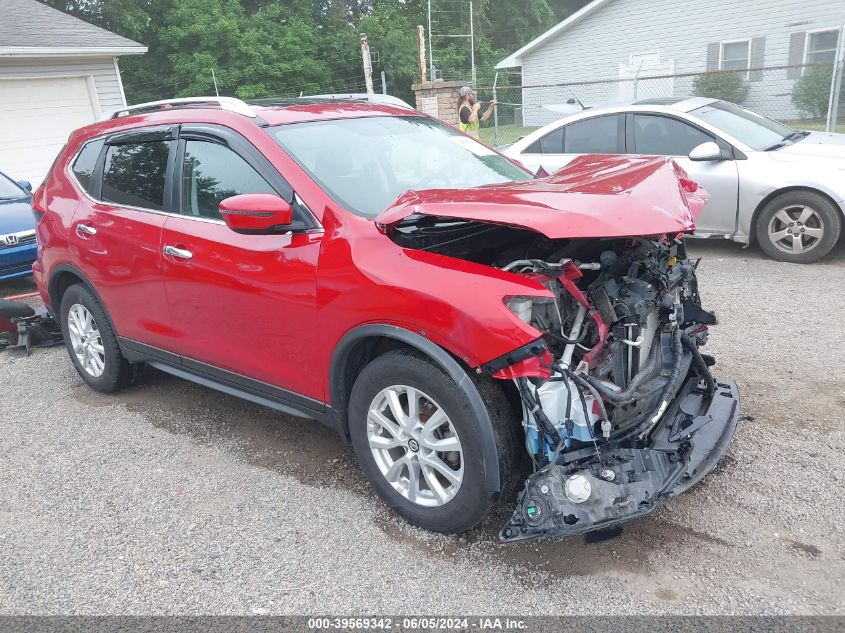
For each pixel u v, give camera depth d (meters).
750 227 7.12
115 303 4.41
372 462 3.19
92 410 4.70
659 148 7.55
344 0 37.28
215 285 3.64
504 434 2.79
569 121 8.13
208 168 3.78
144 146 4.21
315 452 3.95
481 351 2.63
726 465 3.47
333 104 4.14
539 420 2.71
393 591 2.78
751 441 3.68
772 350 4.85
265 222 3.10
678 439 2.90
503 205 2.72
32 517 3.47
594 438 2.73
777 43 21.36
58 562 3.10
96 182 4.52
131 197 4.23
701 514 3.10
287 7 34.16
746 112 7.99
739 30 21.89
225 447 4.08
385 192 3.49
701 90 21.19
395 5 37.84
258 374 3.65
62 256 4.70
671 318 3.17
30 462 4.03
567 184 3.10
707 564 2.79
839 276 6.44
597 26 24.38
